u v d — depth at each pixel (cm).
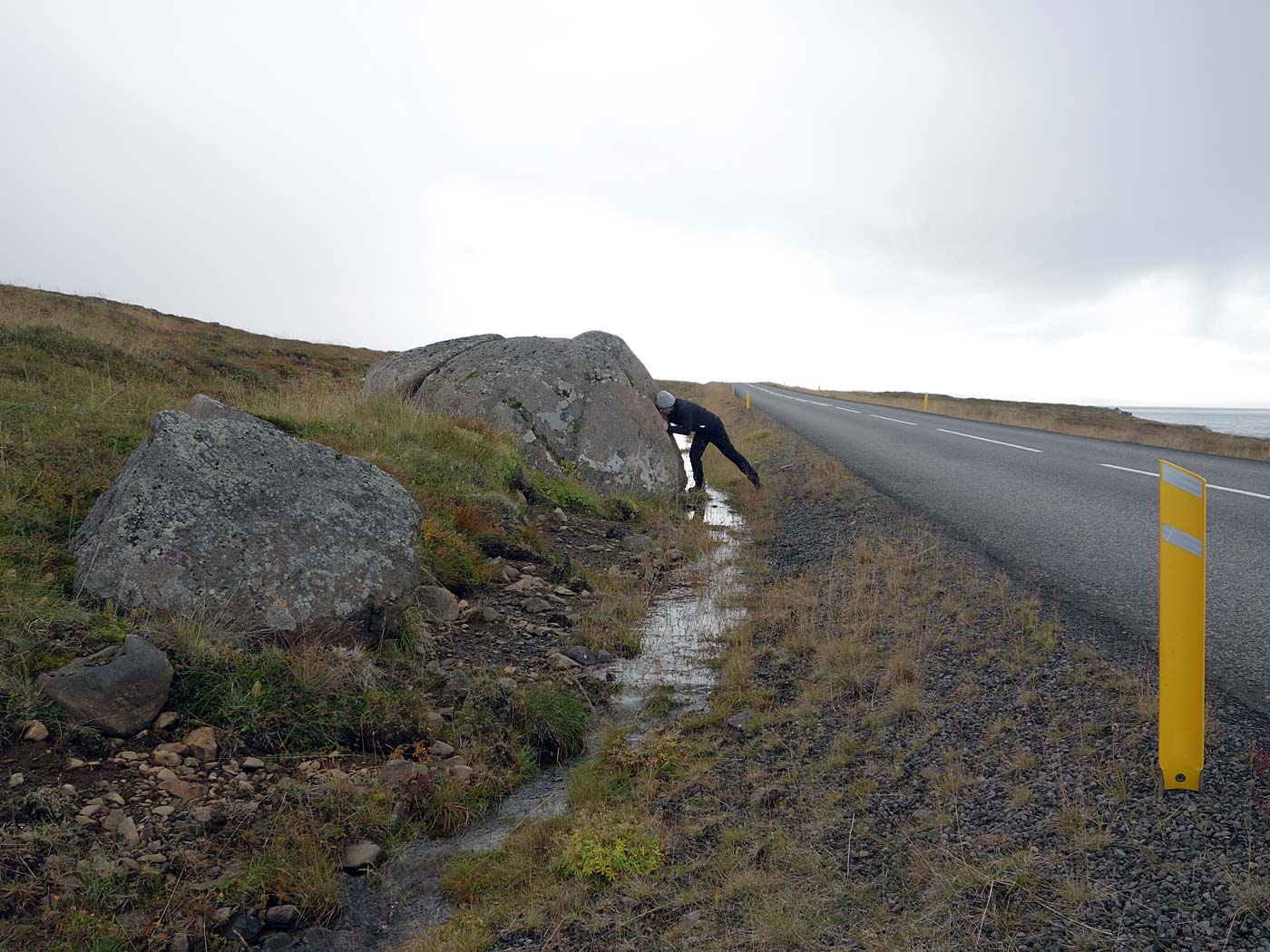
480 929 299
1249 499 912
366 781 398
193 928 291
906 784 355
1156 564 640
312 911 314
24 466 578
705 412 1317
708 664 594
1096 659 432
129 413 783
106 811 332
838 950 256
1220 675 396
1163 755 303
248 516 494
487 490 938
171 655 420
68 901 286
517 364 1264
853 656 517
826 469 1318
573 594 757
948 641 510
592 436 1216
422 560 681
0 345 1216
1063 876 269
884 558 739
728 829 346
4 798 320
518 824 390
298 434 885
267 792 374
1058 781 327
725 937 273
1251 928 229
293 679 445
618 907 305
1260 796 287
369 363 3516
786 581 759
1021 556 684
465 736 459
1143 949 231
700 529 1044
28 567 458
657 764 430
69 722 366
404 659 524
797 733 438
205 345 2455
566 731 477
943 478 1179
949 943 249
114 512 459
